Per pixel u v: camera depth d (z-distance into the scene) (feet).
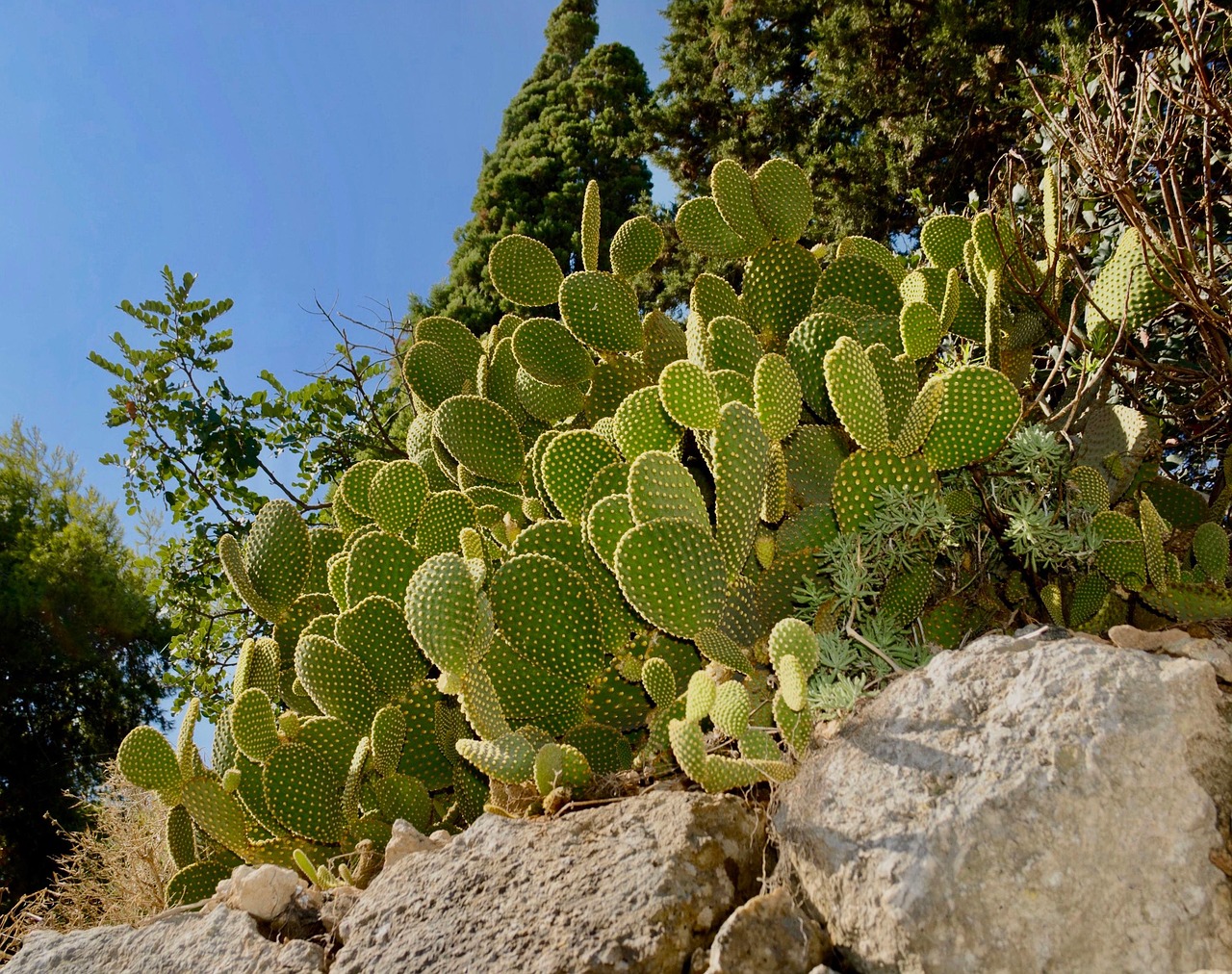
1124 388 4.14
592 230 4.94
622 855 2.79
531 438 5.33
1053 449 3.47
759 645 3.50
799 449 3.81
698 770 2.80
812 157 12.15
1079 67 4.98
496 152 22.95
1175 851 2.32
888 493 3.36
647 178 21.58
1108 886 2.29
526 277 5.21
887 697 2.82
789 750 2.93
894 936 2.32
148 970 3.13
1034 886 2.30
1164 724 2.46
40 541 19.81
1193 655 2.80
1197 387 4.20
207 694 8.86
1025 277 4.25
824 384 3.91
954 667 2.77
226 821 4.07
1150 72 3.88
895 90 11.25
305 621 4.83
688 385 3.52
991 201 4.31
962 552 3.75
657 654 3.69
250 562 4.86
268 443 9.41
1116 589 3.64
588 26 26.20
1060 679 2.58
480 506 5.01
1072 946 2.24
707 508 4.19
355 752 4.11
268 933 3.20
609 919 2.62
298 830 4.01
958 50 10.31
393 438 11.03
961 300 4.40
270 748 4.06
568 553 3.85
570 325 4.84
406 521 4.80
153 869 5.36
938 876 2.33
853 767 2.67
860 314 4.37
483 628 3.34
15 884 16.01
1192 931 2.24
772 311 4.59
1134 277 3.95
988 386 3.41
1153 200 4.51
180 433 9.07
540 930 2.68
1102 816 2.35
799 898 2.62
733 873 2.73
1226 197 3.90
